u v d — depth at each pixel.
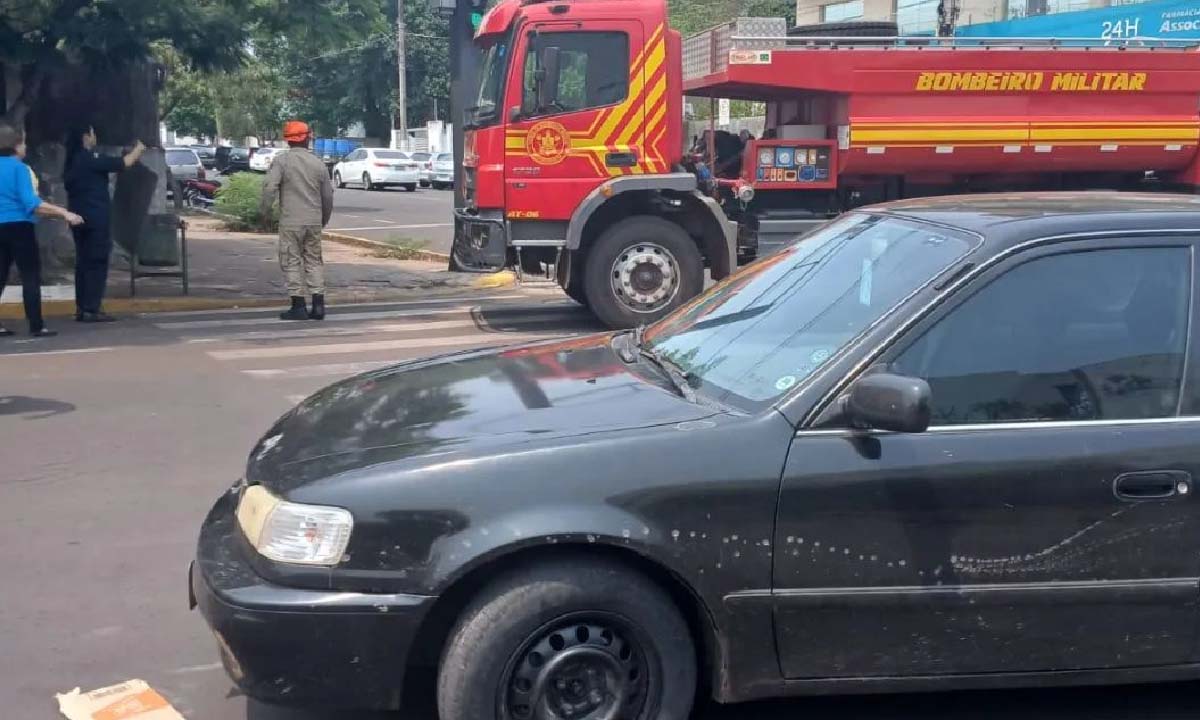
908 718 3.99
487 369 4.33
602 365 4.23
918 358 3.57
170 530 5.82
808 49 11.70
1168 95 12.28
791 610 3.45
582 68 11.20
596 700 3.42
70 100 16.14
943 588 3.48
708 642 3.53
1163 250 3.72
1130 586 3.54
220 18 14.59
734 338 4.09
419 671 3.96
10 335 11.17
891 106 11.88
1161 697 4.18
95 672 4.32
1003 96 12.00
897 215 4.25
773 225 12.27
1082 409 3.58
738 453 3.41
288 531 3.39
